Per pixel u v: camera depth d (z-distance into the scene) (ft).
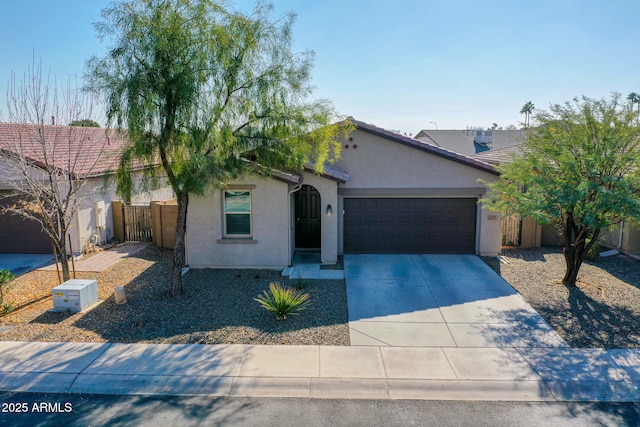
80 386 23.29
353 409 21.35
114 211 58.29
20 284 39.86
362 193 49.73
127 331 29.73
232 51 33.50
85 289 33.71
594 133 35.40
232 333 29.43
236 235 45.55
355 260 48.37
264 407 21.53
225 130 33.42
